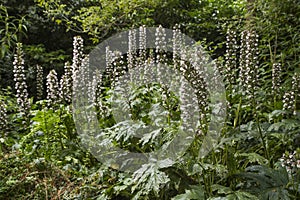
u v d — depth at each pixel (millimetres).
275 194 2197
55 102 3535
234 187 2383
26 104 3559
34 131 3311
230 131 2543
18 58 3525
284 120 2586
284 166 2377
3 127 3561
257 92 3234
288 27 4410
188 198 2090
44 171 2939
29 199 2787
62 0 6496
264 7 4727
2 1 6223
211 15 6789
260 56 4449
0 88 5348
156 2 6305
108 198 2580
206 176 2395
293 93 2770
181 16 6707
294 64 3979
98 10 5672
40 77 4312
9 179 2887
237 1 6648
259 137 2689
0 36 5723
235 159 2492
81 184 2773
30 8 6422
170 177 2400
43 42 6715
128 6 5957
